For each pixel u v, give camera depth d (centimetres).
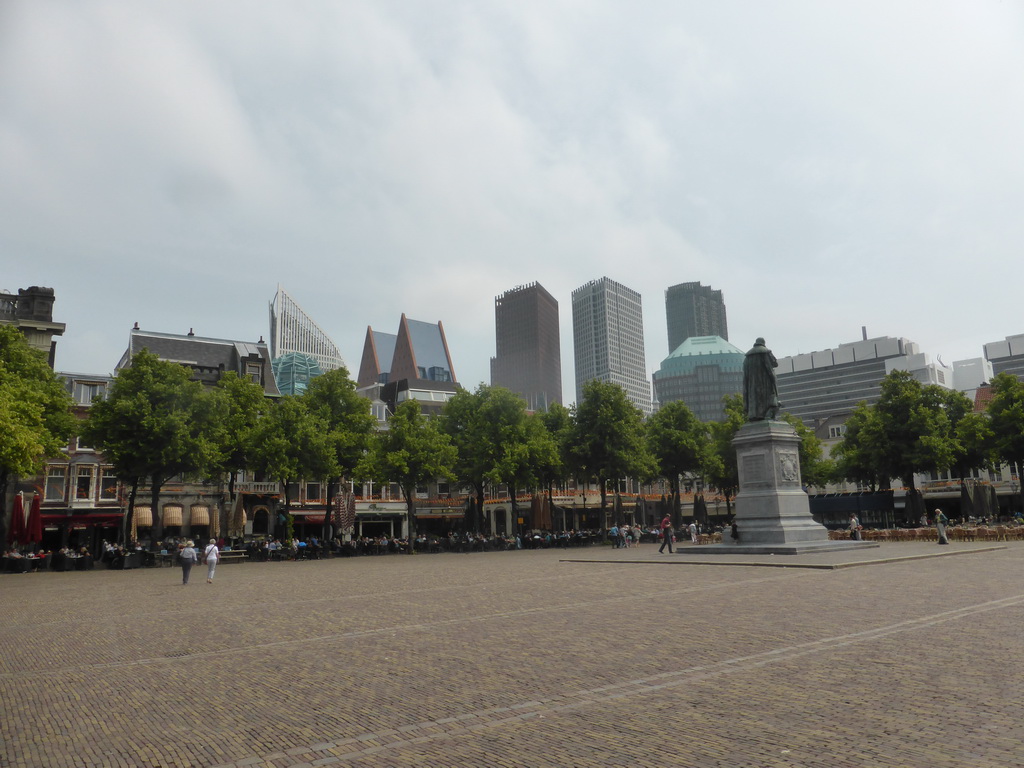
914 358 13900
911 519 6091
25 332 5372
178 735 788
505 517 8406
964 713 760
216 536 5559
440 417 6750
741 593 1878
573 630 1374
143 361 4766
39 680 1098
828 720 754
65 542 5425
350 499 5959
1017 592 1744
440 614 1692
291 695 948
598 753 680
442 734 759
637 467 6091
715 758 655
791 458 3494
